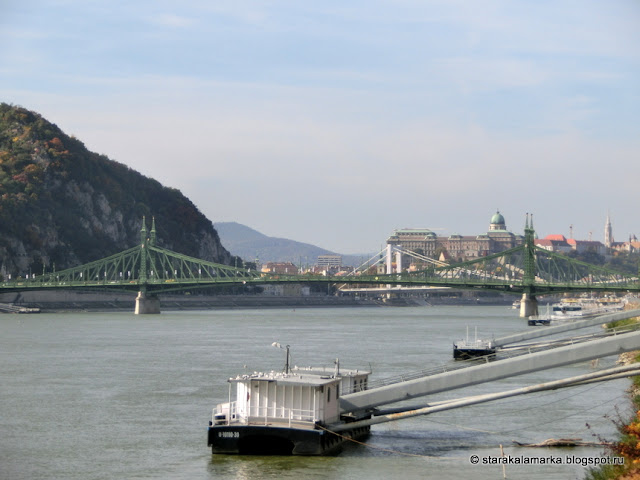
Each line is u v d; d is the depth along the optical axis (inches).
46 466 2844.5
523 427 3371.1
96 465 2847.0
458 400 3068.4
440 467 2755.9
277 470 2721.5
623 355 5216.5
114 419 3617.1
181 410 3838.6
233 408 3053.6
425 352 6545.3
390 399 2970.0
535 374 4896.7
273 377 2962.6
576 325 5851.4
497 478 2628.0
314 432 2851.9
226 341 7775.6
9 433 3334.2
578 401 3912.4
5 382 4741.6
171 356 6259.8
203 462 2847.0
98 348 6968.5
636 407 3393.2
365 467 2753.4
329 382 2920.8
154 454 2982.3
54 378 4926.2
